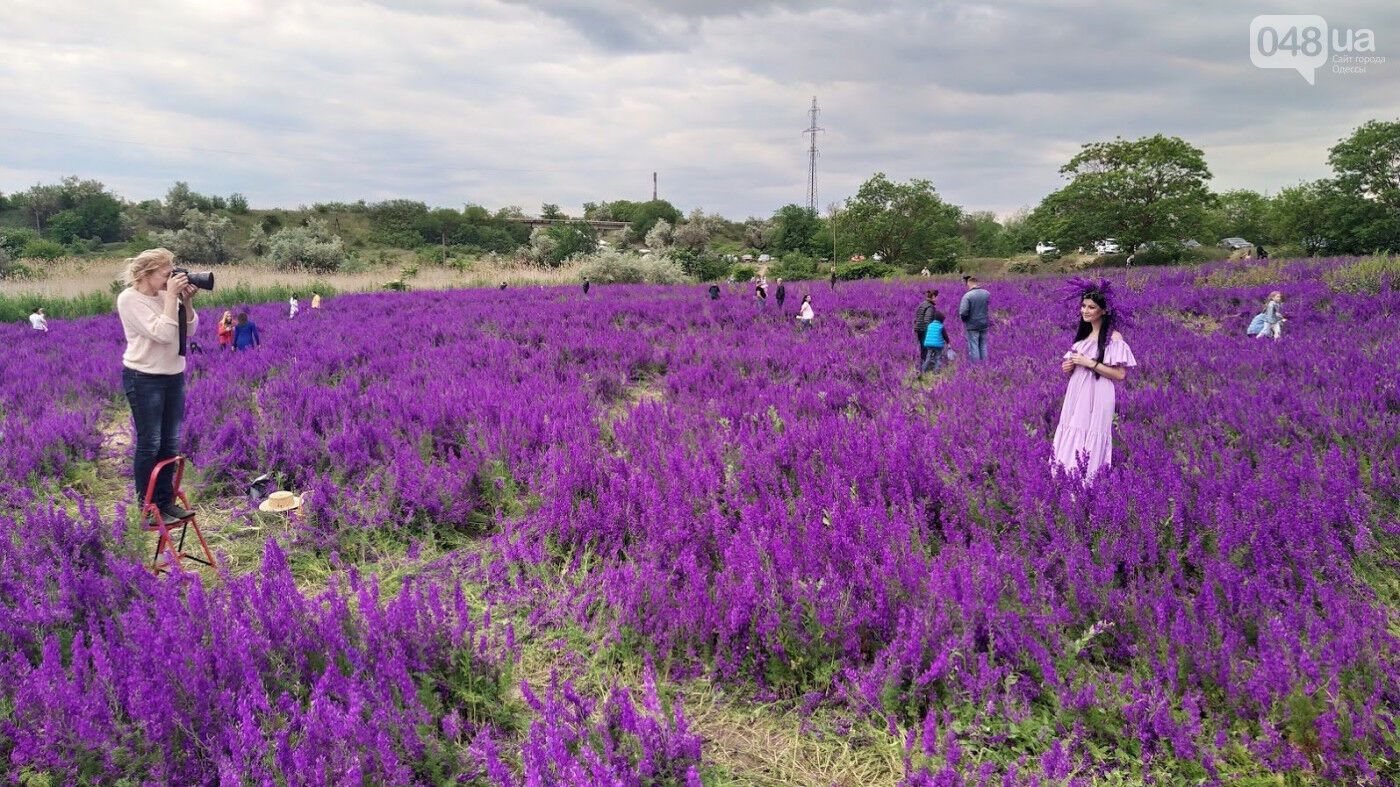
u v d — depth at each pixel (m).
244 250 72.25
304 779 2.18
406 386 8.77
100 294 27.05
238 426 6.31
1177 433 5.87
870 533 3.91
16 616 3.04
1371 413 6.05
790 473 5.34
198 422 6.58
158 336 3.94
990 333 14.29
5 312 23.17
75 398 9.02
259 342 13.38
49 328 18.38
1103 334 4.85
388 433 6.36
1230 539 3.70
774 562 3.71
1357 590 3.38
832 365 10.42
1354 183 56.84
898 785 2.44
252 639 2.80
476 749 2.56
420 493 4.92
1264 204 85.12
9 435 6.23
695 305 21.92
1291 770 2.46
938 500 4.64
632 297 26.56
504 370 10.18
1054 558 3.73
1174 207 53.50
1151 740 2.62
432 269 50.38
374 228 96.94
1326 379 7.67
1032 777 2.40
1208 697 2.81
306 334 15.32
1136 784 2.49
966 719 2.78
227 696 2.49
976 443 5.66
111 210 85.81
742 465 5.36
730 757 2.83
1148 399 6.89
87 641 3.14
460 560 4.42
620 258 42.41
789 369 10.17
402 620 3.02
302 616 3.04
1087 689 2.70
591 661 3.35
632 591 3.50
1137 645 3.04
